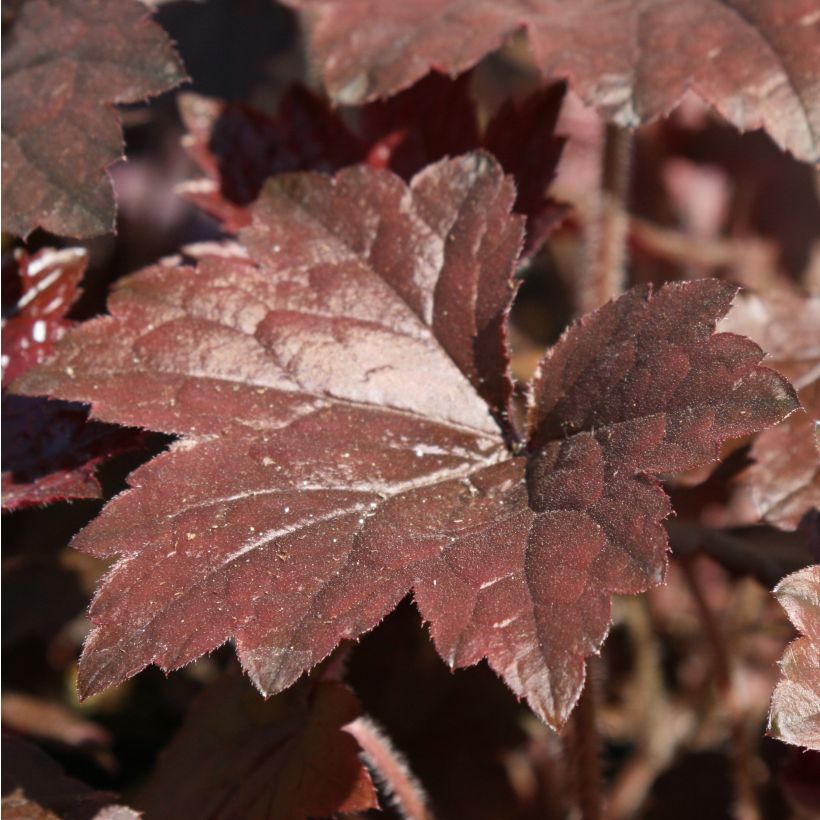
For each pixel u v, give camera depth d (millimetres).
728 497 423
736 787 448
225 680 410
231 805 390
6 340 407
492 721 470
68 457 393
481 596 354
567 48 411
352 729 408
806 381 419
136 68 398
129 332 384
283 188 397
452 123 436
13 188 396
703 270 570
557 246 590
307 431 377
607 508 356
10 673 462
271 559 362
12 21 408
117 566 362
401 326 388
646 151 580
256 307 387
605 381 370
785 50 406
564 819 464
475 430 381
